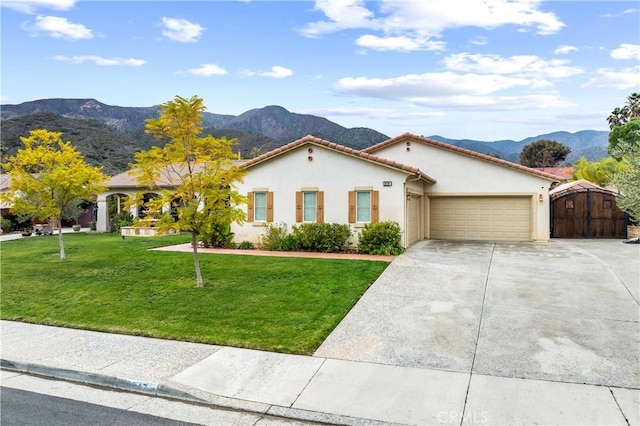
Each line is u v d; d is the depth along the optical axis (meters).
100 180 16.52
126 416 4.86
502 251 15.71
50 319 8.45
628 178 10.21
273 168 17.36
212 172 10.59
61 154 15.84
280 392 5.29
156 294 10.07
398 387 5.35
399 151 20.64
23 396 5.44
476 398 5.02
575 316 8.01
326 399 5.09
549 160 71.44
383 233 15.22
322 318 8.05
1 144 54.78
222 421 4.73
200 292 10.10
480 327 7.54
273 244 16.70
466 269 12.26
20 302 9.70
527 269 12.20
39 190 15.30
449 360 6.18
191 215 10.32
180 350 6.72
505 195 19.27
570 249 16.16
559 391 5.15
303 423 4.68
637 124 37.06
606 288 9.92
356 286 10.33
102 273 12.73
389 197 15.92
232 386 5.47
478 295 9.54
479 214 19.84
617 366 5.85
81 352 6.71
